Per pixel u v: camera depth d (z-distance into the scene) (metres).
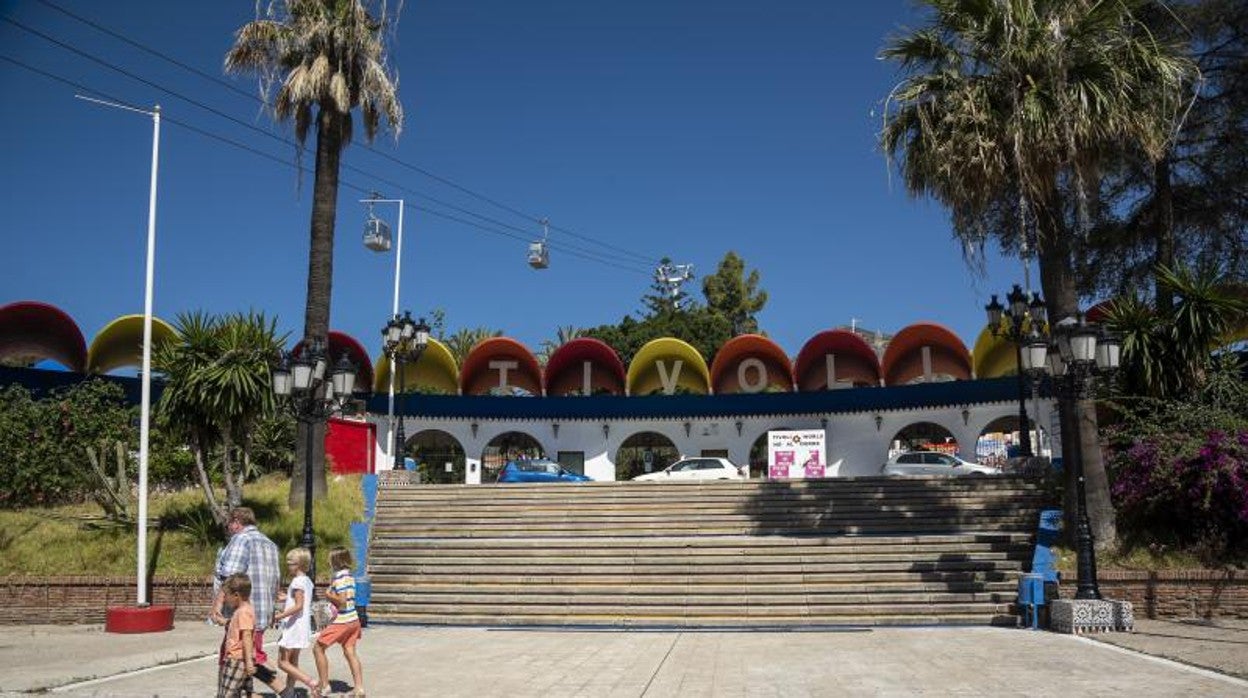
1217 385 18.89
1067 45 16.22
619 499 23.05
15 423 22.03
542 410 35.03
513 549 19.31
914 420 32.84
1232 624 14.42
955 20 17.12
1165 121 16.72
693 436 34.78
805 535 20.36
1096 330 14.76
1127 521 17.47
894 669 10.97
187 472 24.66
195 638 14.91
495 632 15.45
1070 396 15.10
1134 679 9.92
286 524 20.17
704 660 12.03
